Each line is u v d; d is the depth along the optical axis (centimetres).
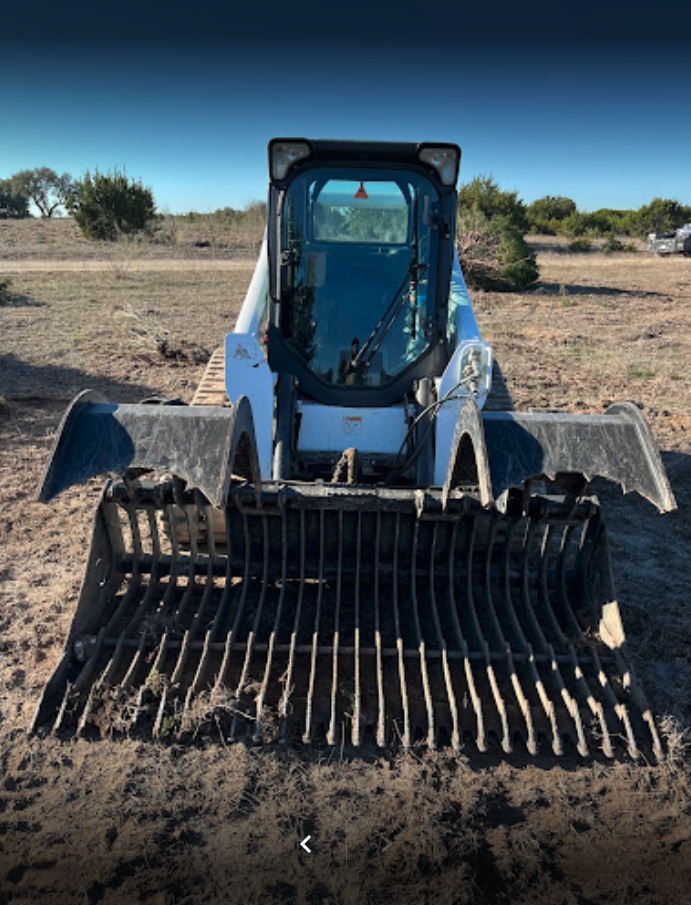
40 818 292
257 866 277
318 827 292
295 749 323
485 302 1510
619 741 330
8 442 667
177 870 275
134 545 400
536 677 343
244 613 385
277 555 400
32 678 367
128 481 368
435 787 308
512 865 280
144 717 332
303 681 348
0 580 454
